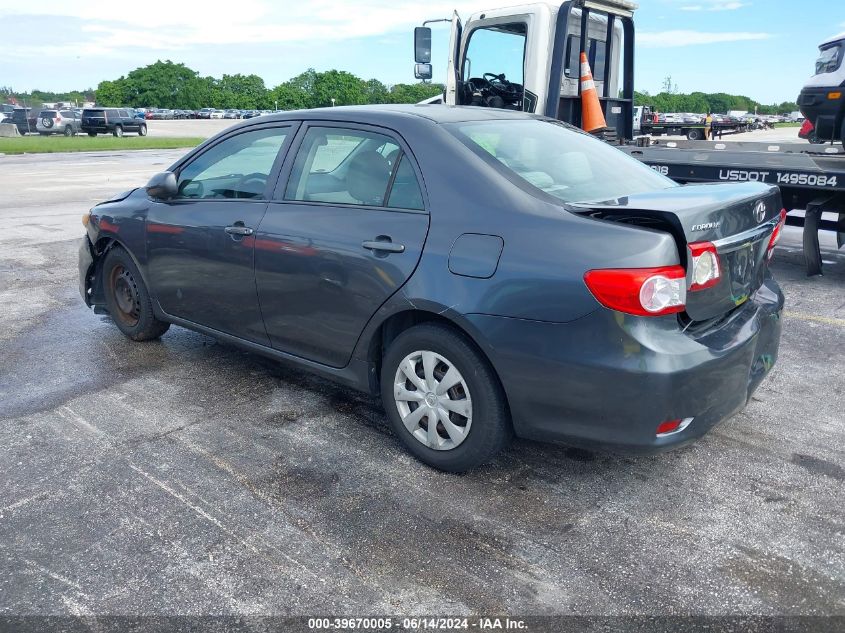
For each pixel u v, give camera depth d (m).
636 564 2.67
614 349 2.69
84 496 3.12
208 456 3.48
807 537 2.83
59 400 4.12
